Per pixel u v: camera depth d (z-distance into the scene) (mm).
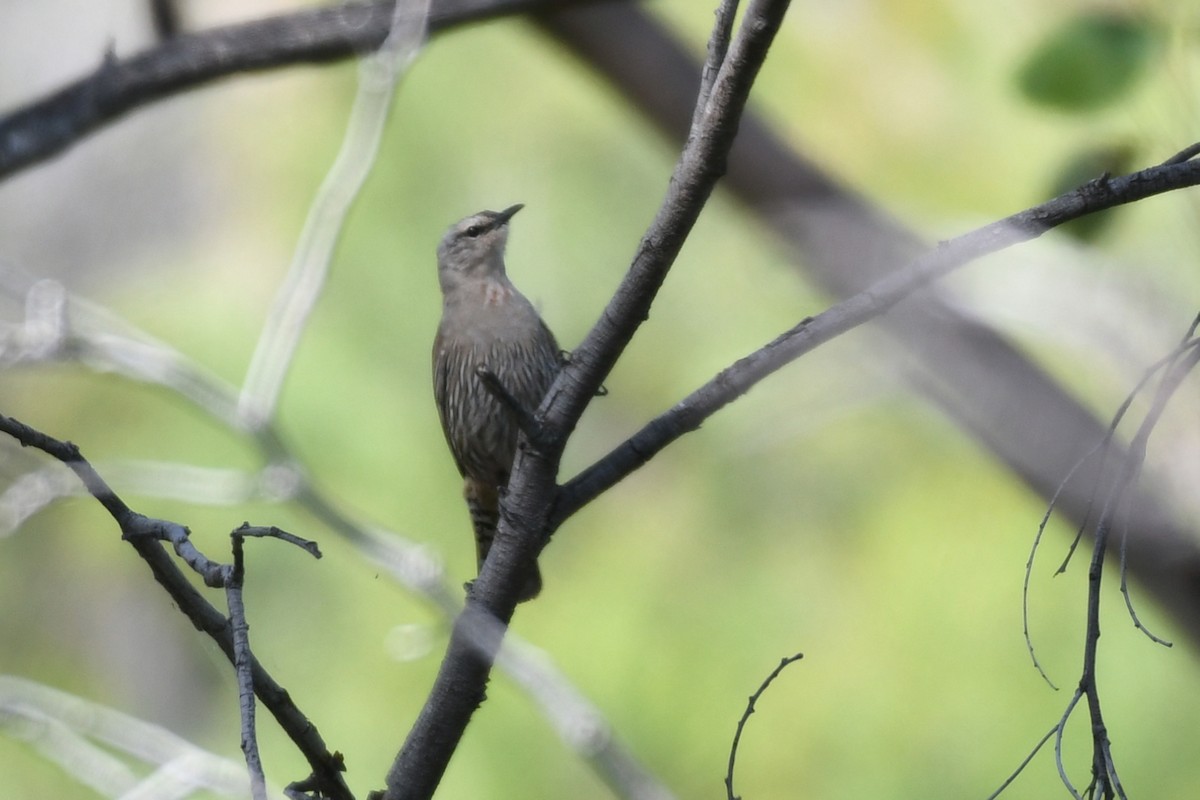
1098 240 6680
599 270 14289
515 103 14336
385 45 8391
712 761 11734
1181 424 8383
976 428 8969
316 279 8680
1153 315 8727
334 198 8609
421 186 13992
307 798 5121
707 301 13414
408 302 13547
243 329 13406
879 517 12102
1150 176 5164
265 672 5238
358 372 13156
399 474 12938
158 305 13836
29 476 8547
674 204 5176
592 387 5531
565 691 8008
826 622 11922
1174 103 6391
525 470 5648
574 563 12836
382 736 12328
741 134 9977
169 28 9023
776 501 12430
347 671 12555
